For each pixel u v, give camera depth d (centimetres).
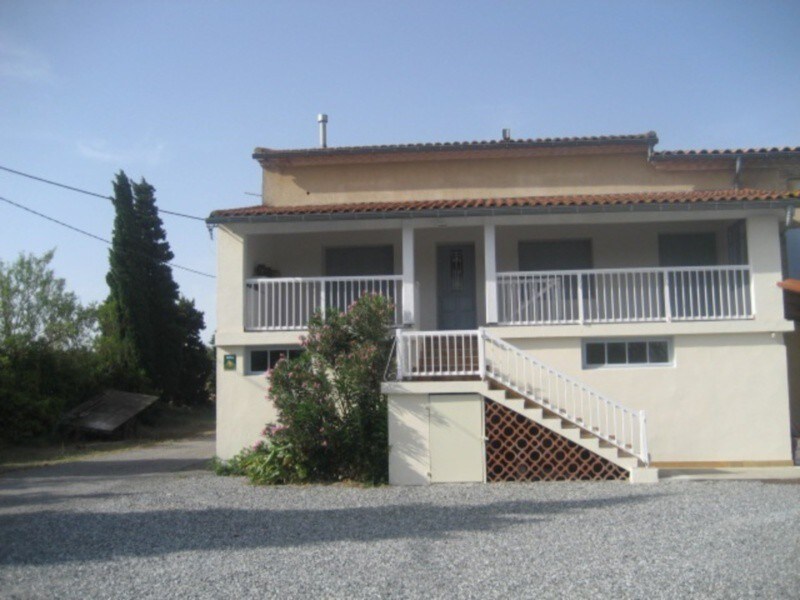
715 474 1325
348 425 1298
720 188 1795
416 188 1861
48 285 3098
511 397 1309
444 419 1288
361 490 1227
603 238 1681
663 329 1423
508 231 1716
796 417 1584
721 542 799
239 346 1492
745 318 1431
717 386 1423
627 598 616
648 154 1795
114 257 3497
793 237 1727
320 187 1886
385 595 634
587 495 1120
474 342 1465
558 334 1428
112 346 3322
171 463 1886
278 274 1698
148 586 675
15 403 2539
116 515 1034
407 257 1485
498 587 652
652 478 1230
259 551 802
